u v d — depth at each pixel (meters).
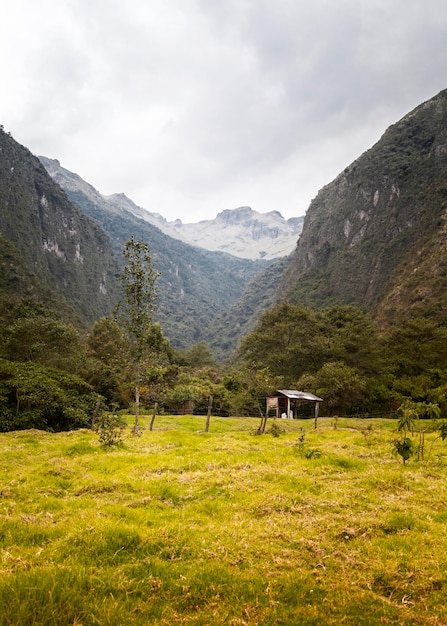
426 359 62.06
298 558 6.91
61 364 51.62
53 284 190.25
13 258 138.38
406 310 110.94
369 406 54.34
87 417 33.09
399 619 5.19
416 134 198.50
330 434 25.45
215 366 119.62
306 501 10.14
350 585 6.03
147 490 10.98
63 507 9.37
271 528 8.25
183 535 7.66
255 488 11.27
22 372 33.59
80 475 12.80
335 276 192.50
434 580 6.22
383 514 9.11
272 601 5.46
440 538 7.79
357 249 187.12
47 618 4.71
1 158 191.75
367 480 12.06
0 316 68.75
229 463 14.69
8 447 18.58
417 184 174.38
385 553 7.18
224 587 5.85
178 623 4.98
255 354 77.19
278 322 81.06
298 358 67.00
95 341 75.00
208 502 9.98
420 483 11.88
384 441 20.73
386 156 199.12
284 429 32.47
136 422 26.92
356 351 65.25
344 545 7.52
